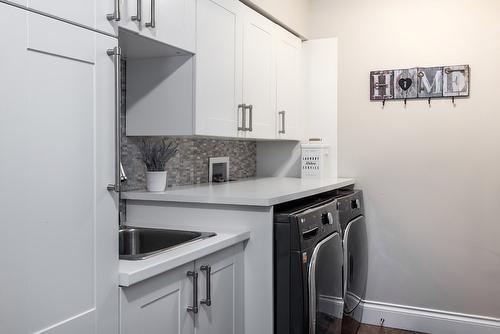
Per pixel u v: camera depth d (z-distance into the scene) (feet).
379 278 10.77
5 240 3.63
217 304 6.36
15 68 3.69
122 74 7.63
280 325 6.89
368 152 10.82
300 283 6.75
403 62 10.48
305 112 11.43
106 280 4.60
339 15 11.05
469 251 10.03
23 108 3.76
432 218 10.31
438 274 10.28
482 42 9.84
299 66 11.17
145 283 5.05
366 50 10.80
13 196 3.69
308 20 11.35
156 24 6.20
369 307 10.79
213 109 7.59
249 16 8.73
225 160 10.34
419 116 10.36
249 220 6.92
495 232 9.82
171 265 5.29
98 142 4.50
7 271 3.65
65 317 4.16
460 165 10.06
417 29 10.35
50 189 4.01
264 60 9.36
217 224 7.10
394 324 10.56
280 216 6.85
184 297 5.69
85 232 4.37
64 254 4.15
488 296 9.90
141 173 8.00
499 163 9.75
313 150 10.82
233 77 8.18
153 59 7.42
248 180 10.40
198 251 5.76
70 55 4.17
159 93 7.39
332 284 7.80
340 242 8.30
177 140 8.83
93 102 4.44
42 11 3.90
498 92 9.74
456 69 9.97
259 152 11.82
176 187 8.54
